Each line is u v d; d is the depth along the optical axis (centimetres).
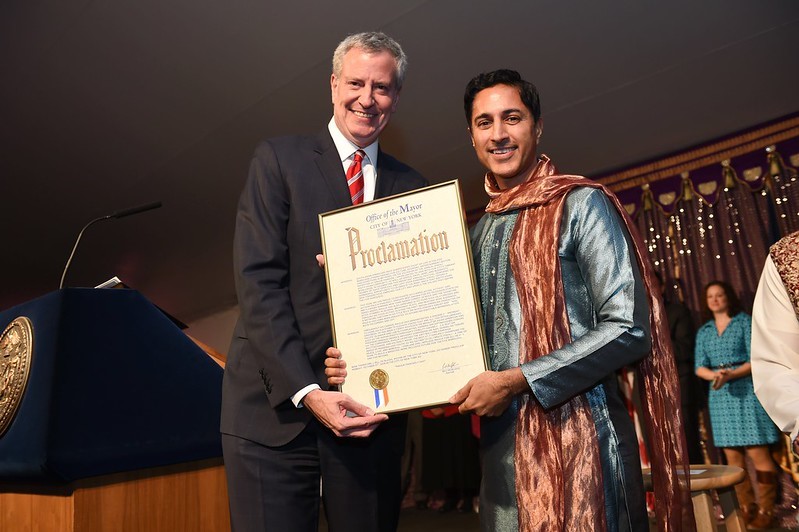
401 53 187
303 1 477
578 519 126
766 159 554
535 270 140
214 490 184
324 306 168
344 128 185
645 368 144
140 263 942
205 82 584
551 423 133
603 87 525
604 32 467
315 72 541
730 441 478
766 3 426
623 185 641
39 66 606
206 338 1102
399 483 181
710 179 587
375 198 184
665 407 141
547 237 140
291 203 174
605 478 129
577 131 586
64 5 530
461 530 509
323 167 179
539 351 134
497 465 137
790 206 536
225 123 630
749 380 477
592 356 127
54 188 782
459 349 141
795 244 153
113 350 168
